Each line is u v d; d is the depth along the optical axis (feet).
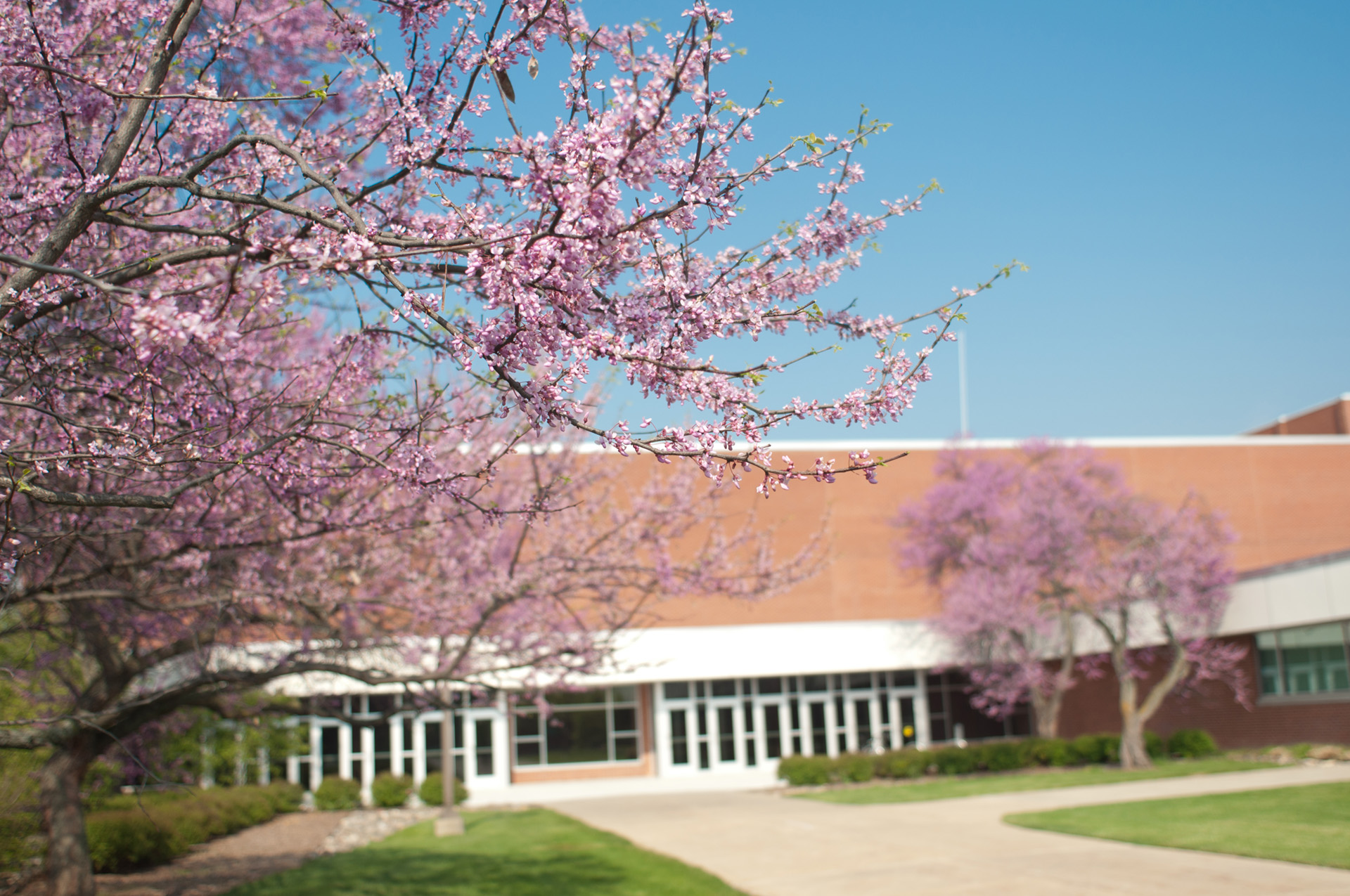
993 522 101.40
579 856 46.16
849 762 92.27
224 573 25.96
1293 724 80.69
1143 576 85.30
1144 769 80.79
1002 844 44.60
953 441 108.27
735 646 104.63
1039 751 93.35
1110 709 102.06
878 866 40.73
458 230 12.56
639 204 11.98
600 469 36.58
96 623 26.89
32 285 13.99
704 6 11.06
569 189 10.48
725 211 12.60
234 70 19.58
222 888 43.62
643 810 70.85
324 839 64.03
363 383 17.30
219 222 17.98
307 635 29.68
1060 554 89.04
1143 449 115.14
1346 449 118.62
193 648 30.81
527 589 29.63
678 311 12.38
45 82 15.24
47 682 35.86
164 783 18.95
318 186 12.94
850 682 111.24
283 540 20.61
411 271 12.56
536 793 94.12
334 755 98.53
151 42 17.13
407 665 34.58
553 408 11.22
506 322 11.22
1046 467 95.81
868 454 11.23
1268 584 81.15
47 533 15.87
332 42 18.11
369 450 18.90
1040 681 95.35
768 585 35.14
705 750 106.93
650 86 10.67
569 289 11.16
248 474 17.54
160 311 9.25
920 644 107.45
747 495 106.83
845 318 14.69
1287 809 47.98
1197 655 86.07
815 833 52.80
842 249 14.98
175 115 17.12
